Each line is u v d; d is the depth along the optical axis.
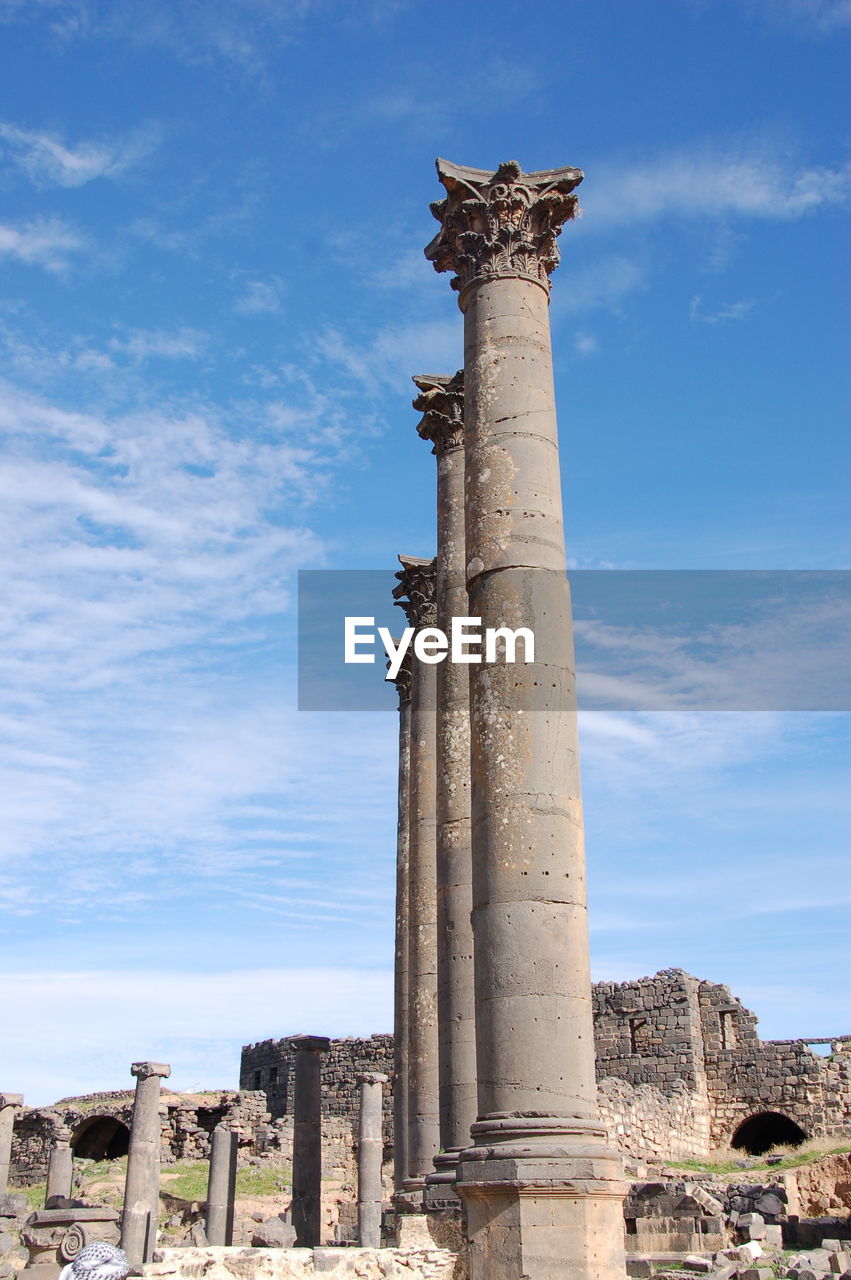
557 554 14.95
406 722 28.62
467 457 15.80
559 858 13.28
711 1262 20.66
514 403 15.61
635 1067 44.97
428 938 23.17
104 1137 57.88
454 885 19.39
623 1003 46.06
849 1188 28.52
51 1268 23.91
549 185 16.91
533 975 12.72
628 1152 37.66
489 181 17.02
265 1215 39.97
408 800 28.09
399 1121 25.91
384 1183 45.28
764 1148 46.81
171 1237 34.94
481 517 15.14
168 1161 52.50
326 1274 13.38
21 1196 40.50
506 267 16.47
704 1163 36.53
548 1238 11.61
